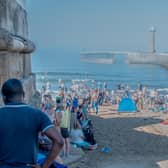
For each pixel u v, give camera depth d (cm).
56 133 337
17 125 330
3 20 878
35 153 338
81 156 1303
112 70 15588
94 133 1886
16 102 343
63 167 485
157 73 12769
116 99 3650
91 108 2983
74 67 18025
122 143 1648
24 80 1124
